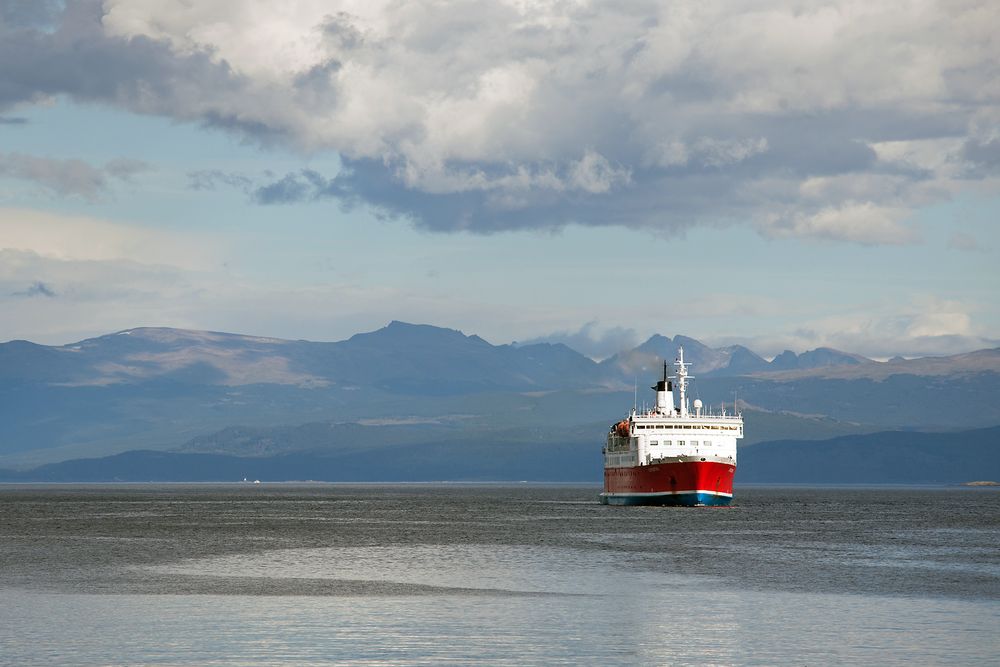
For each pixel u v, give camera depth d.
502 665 123.19
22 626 144.25
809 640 136.62
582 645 133.50
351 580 192.00
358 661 124.50
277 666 122.00
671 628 144.00
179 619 149.62
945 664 124.12
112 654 127.56
